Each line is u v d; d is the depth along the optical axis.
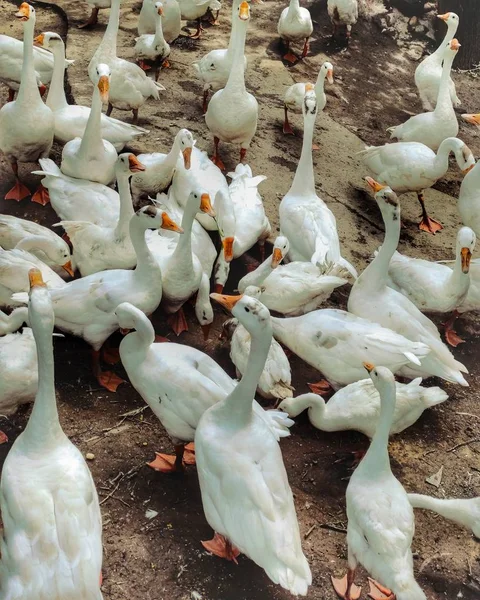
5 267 3.88
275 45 6.57
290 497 3.19
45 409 3.12
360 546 3.20
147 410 3.82
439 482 3.72
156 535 3.40
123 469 3.60
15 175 4.71
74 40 6.10
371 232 4.92
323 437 3.84
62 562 2.92
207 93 5.49
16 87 5.20
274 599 3.28
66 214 4.35
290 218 4.40
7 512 3.03
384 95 6.29
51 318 3.08
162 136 5.25
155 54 5.67
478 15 6.89
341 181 5.26
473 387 4.16
